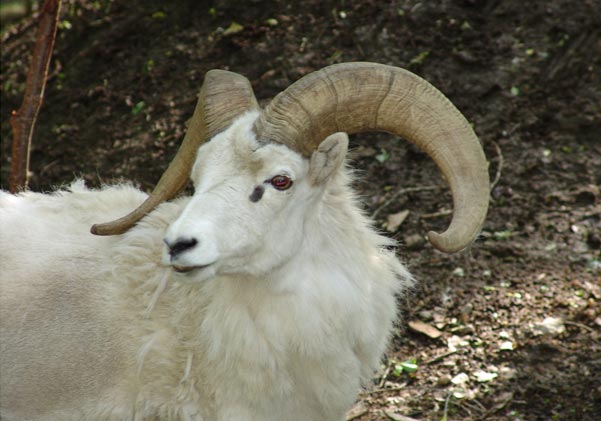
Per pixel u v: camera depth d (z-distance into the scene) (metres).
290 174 5.58
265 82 12.68
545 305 9.33
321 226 6.04
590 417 7.81
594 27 12.52
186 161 6.31
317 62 12.78
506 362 8.68
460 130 5.74
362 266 6.22
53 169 12.40
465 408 8.16
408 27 12.96
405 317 9.48
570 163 11.24
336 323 6.01
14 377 6.43
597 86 12.00
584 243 10.16
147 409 6.36
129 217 6.36
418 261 10.25
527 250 10.16
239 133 5.58
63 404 6.46
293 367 6.15
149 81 13.27
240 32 13.48
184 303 6.33
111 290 6.48
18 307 6.47
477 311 9.40
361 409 8.30
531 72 12.26
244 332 6.01
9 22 15.21
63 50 14.03
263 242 5.60
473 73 12.33
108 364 6.39
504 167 11.30
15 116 9.30
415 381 8.62
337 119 5.75
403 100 5.77
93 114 13.04
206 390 6.30
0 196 6.99
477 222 5.59
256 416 6.25
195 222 5.29
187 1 14.13
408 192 11.16
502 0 13.07
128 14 14.25
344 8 13.41
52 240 6.74
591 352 8.58
